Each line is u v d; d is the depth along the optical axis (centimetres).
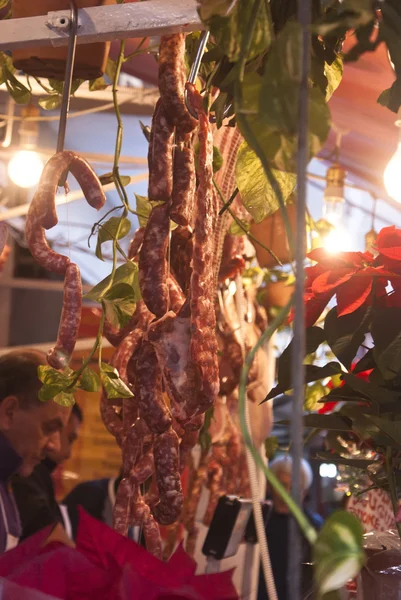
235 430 221
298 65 63
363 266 102
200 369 98
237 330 191
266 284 246
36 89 301
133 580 80
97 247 117
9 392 188
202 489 242
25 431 187
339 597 63
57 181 102
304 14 62
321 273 103
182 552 91
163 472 109
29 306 753
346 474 143
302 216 56
